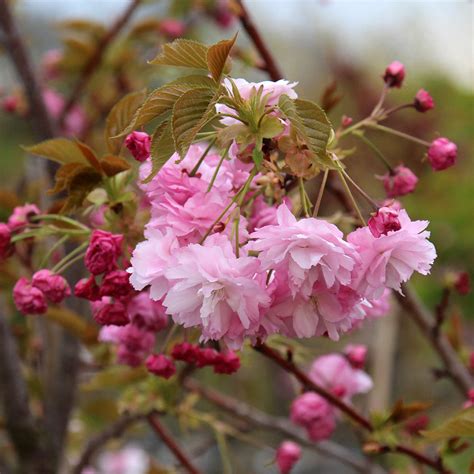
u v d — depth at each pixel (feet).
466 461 3.96
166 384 3.34
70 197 2.74
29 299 2.72
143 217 2.75
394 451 2.98
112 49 4.65
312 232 2.37
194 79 2.44
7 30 3.56
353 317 2.50
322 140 2.40
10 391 3.32
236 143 2.52
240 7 3.23
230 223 2.49
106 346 3.43
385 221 2.41
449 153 2.77
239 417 3.68
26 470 3.36
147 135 2.60
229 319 2.43
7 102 4.64
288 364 2.93
